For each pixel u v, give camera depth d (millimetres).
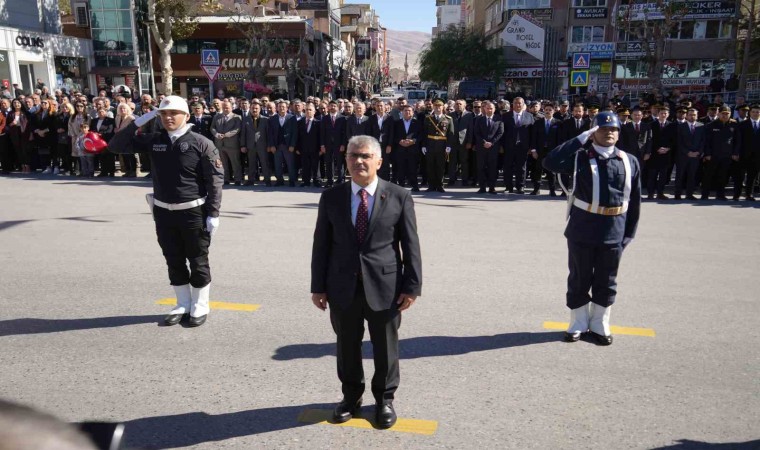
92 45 36500
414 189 12867
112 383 4066
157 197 4992
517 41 24781
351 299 3488
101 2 36250
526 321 5254
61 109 14898
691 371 4293
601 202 4633
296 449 3359
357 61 95000
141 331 4957
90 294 5852
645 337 4914
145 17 38281
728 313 5461
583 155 4742
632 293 6012
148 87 39500
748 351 4641
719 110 12047
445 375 4227
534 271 6734
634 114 11867
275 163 13391
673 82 41469
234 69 44375
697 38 40594
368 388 4125
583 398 3898
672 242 8211
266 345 4703
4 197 11398
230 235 8328
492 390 4012
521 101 12547
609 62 41969
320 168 14219
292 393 3971
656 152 12031
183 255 5145
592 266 4766
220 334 4906
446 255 7387
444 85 49375
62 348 4613
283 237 8227
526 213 10352
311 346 4691
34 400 3820
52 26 32438
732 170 12398
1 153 14883
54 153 15008
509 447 3359
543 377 4199
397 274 3570
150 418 3641
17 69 27266
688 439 3439
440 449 3352
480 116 12609
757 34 33312
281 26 44312
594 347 4719
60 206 10484
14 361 4383
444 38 46656
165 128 5008
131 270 6641
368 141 3443
